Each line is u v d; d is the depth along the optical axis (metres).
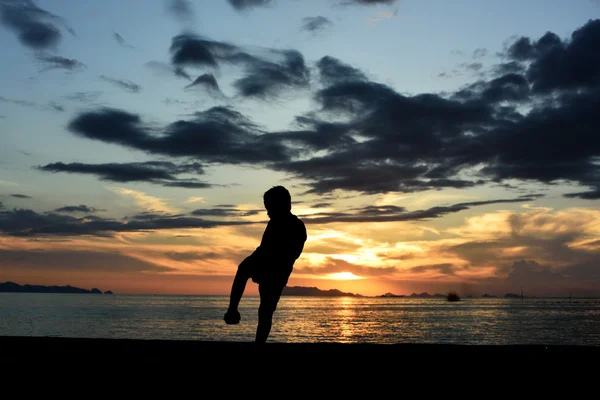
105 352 4.95
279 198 4.71
